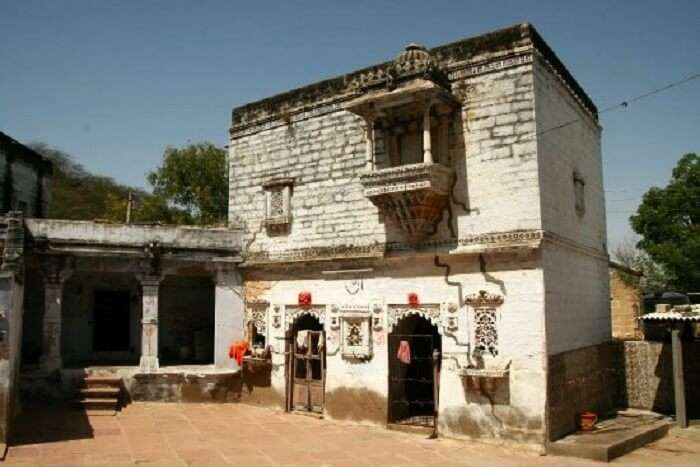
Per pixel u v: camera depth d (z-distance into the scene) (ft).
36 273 66.95
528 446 42.32
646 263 108.68
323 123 56.54
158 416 52.95
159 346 71.31
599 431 46.26
